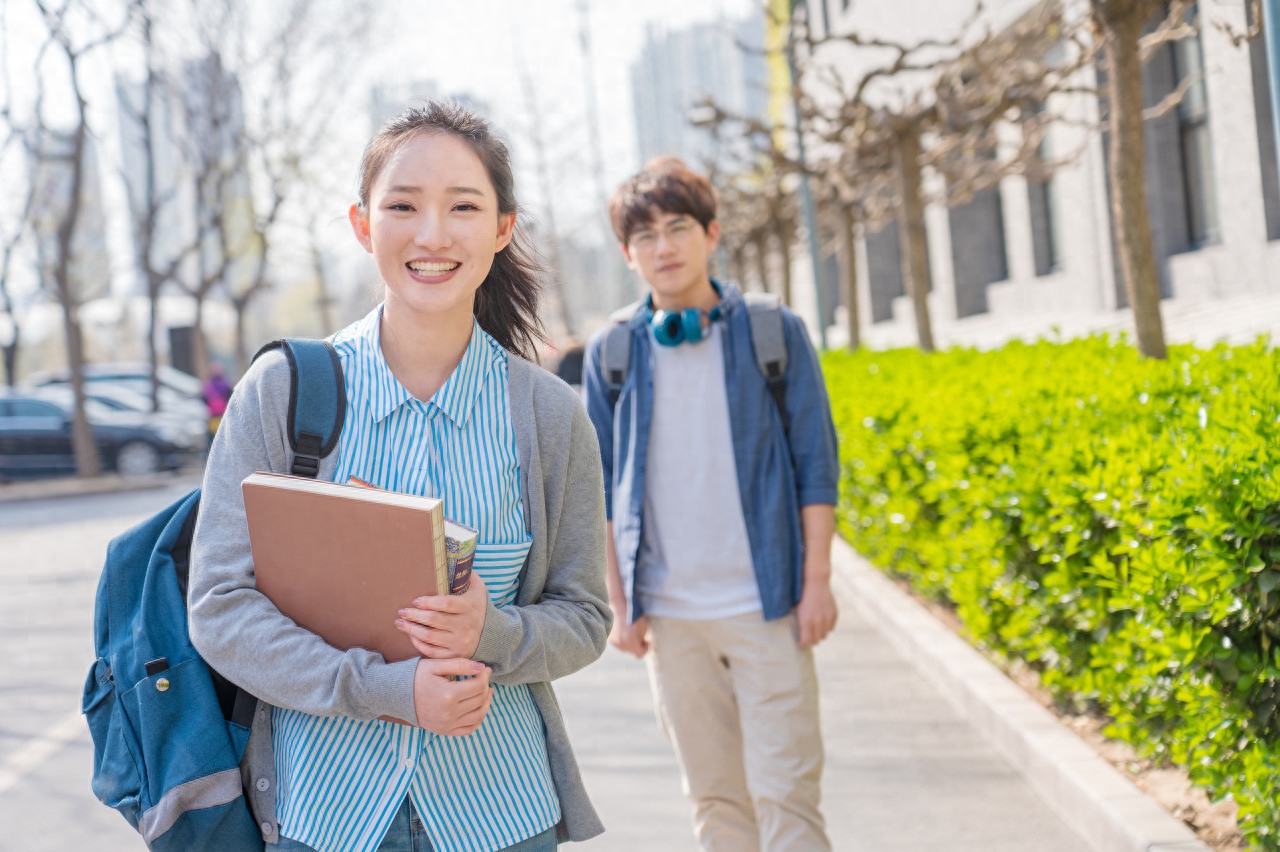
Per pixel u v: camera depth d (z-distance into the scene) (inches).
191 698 67.2
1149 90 478.9
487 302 80.6
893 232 948.0
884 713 189.2
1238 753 114.4
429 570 62.3
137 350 2406.5
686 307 118.8
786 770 111.7
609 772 176.2
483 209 69.7
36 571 418.6
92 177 1080.2
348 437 69.3
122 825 169.6
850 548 306.7
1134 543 129.4
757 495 114.3
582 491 75.5
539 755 72.1
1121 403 171.5
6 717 231.5
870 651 227.6
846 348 504.1
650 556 117.6
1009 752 163.9
